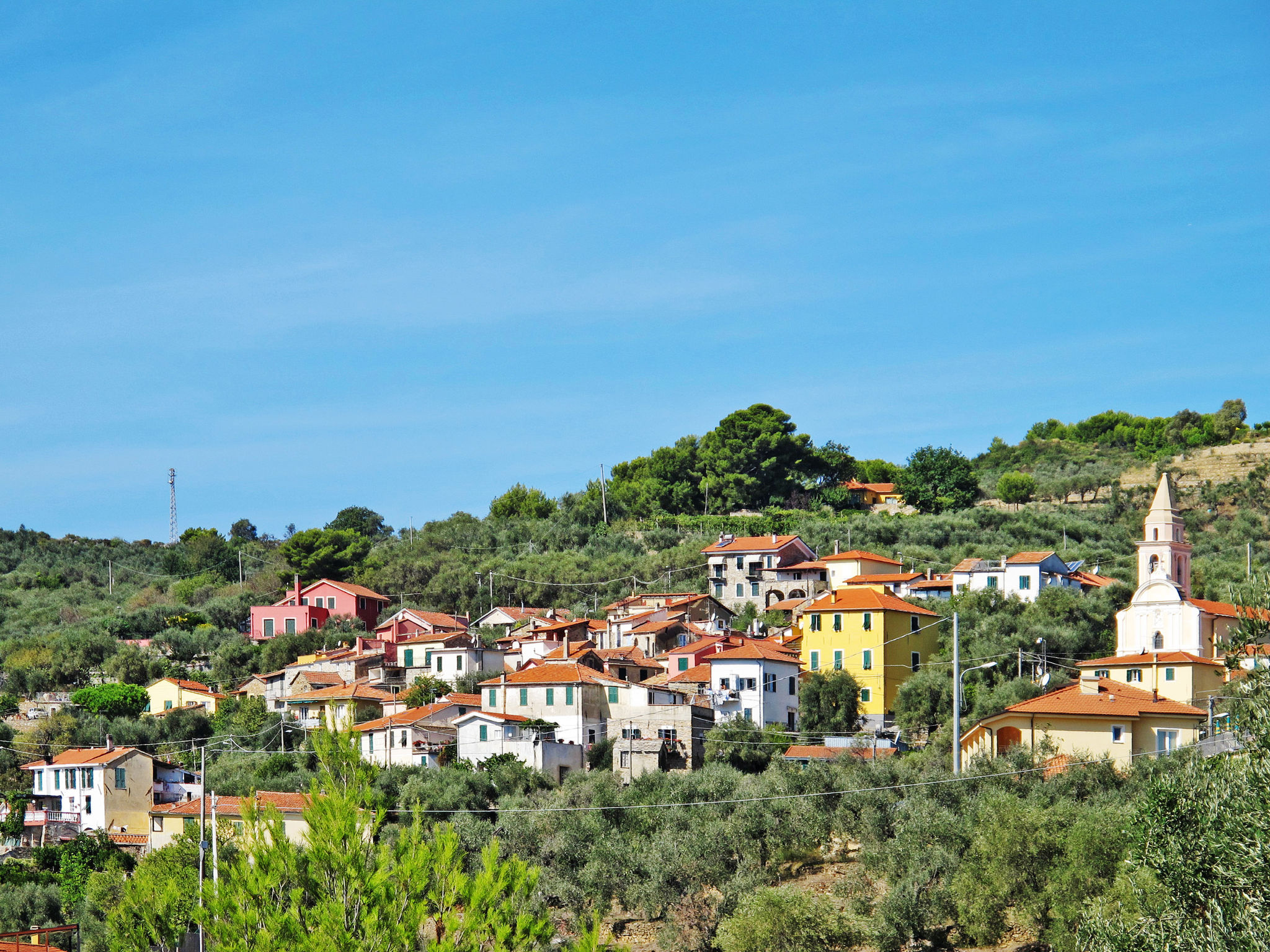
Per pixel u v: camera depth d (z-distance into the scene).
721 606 147.75
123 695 132.62
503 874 41.91
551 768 100.69
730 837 77.19
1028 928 63.72
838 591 120.38
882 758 88.06
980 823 68.75
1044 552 134.75
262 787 99.19
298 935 39.59
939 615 123.94
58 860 93.50
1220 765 37.19
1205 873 35.31
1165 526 109.62
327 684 131.75
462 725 103.19
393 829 80.62
